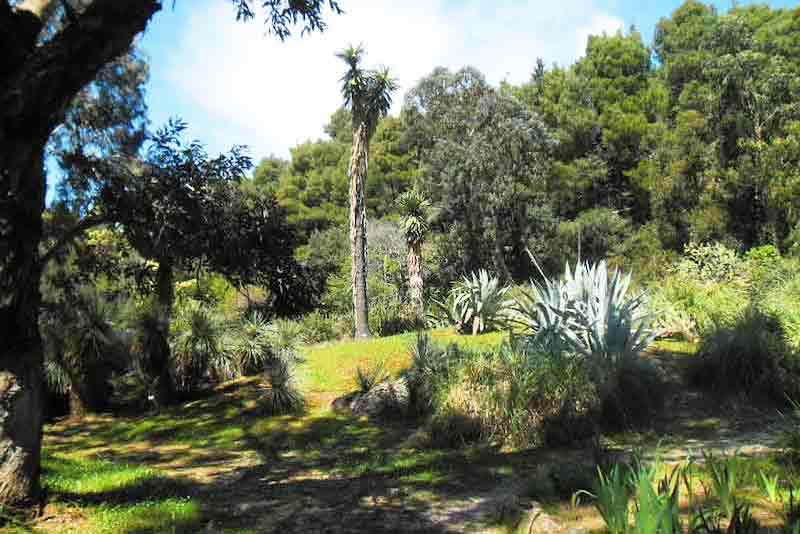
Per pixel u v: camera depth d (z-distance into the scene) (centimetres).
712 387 955
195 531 511
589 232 3712
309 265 1158
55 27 966
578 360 898
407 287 2980
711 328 1105
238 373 1457
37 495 533
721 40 3709
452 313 1675
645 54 4684
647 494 348
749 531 349
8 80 497
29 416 529
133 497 617
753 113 2950
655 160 3538
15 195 516
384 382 1173
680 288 1459
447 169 3672
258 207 1037
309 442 949
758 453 625
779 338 1038
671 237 3338
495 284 1602
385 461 785
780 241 2694
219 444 988
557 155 4281
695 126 3191
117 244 1106
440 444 842
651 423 831
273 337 1476
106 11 514
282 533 507
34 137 515
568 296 1066
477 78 4022
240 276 1047
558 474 570
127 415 1268
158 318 1302
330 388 1267
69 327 1292
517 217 3656
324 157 5669
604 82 4531
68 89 521
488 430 838
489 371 909
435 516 532
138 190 855
